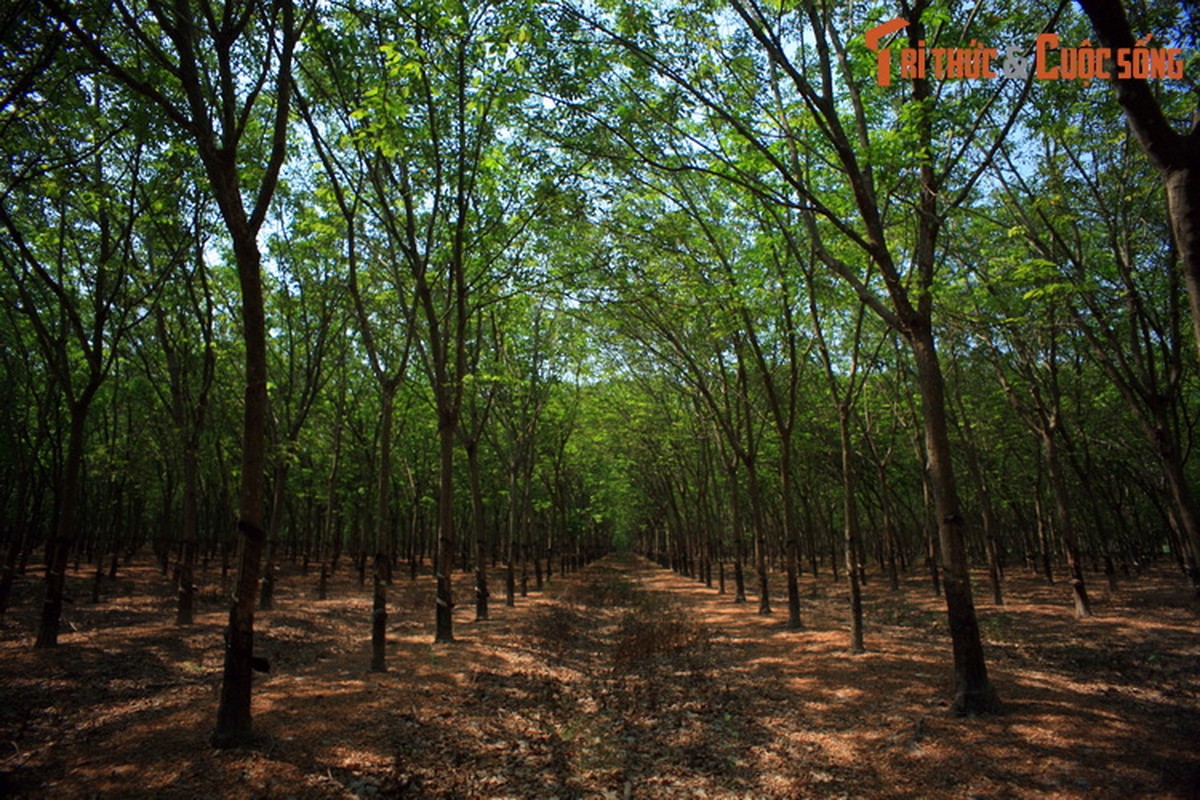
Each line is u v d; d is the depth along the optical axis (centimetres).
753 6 811
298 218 1542
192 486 1399
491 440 2298
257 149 1260
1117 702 829
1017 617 1619
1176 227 425
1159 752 651
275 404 1973
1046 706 799
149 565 2680
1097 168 1265
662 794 641
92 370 1097
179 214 1266
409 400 2220
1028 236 1286
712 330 1574
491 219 1338
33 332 1570
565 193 1229
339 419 2220
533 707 908
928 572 3253
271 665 1084
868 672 1034
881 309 909
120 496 2125
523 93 1012
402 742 718
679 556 4025
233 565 2803
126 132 1107
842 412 1282
